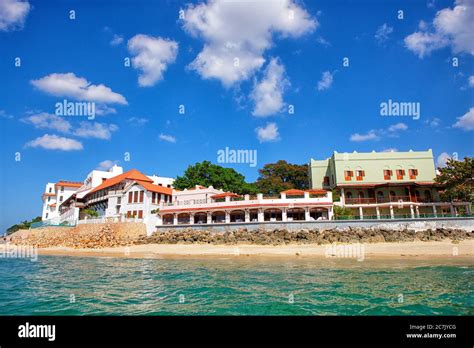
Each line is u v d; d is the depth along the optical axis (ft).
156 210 199.52
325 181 203.10
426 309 45.60
